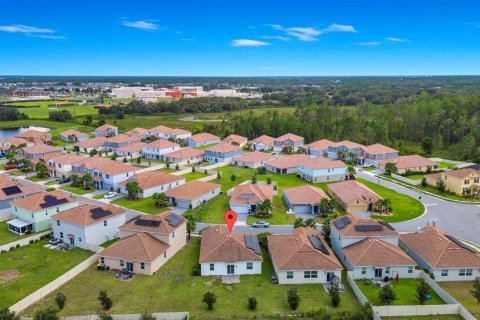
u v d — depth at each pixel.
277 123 179.00
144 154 144.12
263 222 77.00
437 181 102.06
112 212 72.44
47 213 75.62
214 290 53.97
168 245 63.06
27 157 127.44
